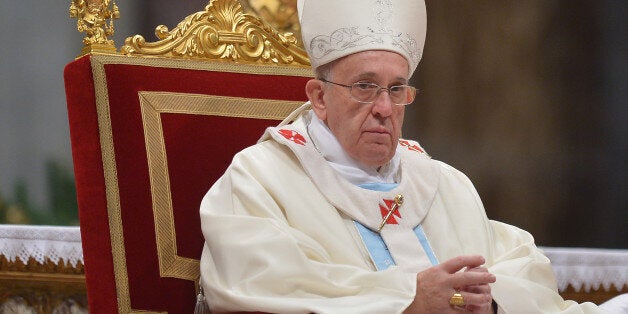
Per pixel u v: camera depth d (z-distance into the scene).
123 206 11.98
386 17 11.82
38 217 31.34
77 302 15.56
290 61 13.86
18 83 31.86
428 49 35.56
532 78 35.59
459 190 12.98
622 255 16.44
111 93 12.16
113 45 12.62
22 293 15.52
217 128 12.70
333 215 11.73
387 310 10.29
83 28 12.47
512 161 35.38
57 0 32.12
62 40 32.16
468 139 35.56
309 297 10.68
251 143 12.88
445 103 35.53
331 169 11.96
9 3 31.84
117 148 12.07
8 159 31.50
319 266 10.90
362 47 11.66
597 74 35.47
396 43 11.78
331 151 12.09
